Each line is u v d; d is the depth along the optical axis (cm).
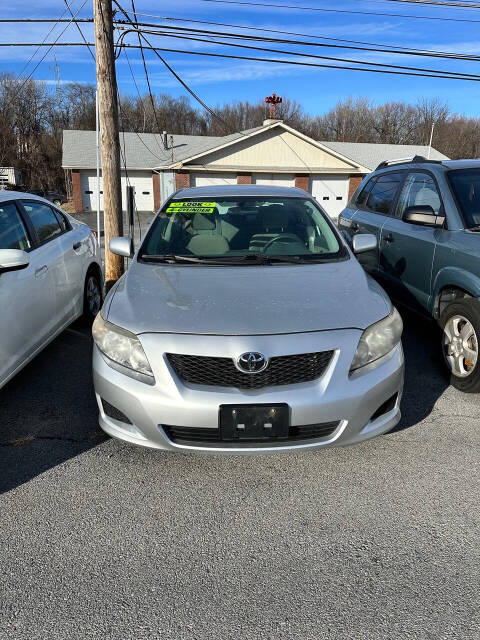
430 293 416
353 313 265
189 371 247
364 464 290
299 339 247
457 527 238
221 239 363
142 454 303
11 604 197
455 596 198
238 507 255
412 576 209
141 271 326
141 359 252
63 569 215
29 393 387
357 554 222
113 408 265
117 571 214
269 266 326
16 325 346
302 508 254
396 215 500
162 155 3177
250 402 240
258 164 2642
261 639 180
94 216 2758
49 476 281
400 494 263
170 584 207
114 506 256
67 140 3164
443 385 389
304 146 2647
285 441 249
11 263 312
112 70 712
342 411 247
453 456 296
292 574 211
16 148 5181
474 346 362
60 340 506
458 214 397
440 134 5784
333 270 319
